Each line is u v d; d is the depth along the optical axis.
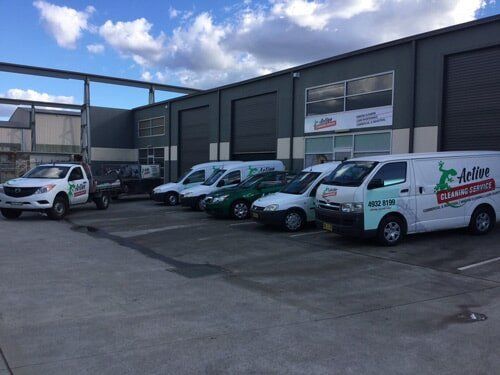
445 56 15.89
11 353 4.52
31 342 4.80
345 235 10.41
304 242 10.88
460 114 15.53
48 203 15.43
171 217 16.27
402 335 5.05
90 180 17.91
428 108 16.33
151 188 26.38
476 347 4.71
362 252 9.61
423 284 7.19
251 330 5.19
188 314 5.74
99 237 11.97
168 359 4.39
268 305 6.14
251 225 13.78
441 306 6.10
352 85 19.42
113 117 38.25
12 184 15.59
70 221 15.41
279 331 5.16
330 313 5.82
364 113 18.84
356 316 5.70
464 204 10.77
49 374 4.07
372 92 18.50
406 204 10.14
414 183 10.22
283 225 12.34
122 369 4.17
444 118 15.93
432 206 10.39
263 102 24.95
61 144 49.53
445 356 4.49
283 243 10.80
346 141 19.77
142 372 4.11
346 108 19.67
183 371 4.14
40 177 16.42
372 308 6.02
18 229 13.42
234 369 4.18
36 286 7.03
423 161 10.39
